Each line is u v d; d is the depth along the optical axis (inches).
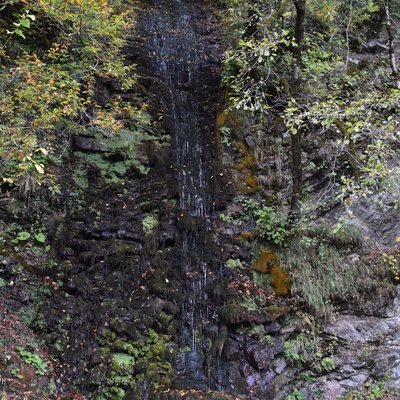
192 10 531.2
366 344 256.2
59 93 270.2
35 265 249.1
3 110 234.7
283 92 348.8
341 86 362.3
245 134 350.0
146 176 319.3
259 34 374.6
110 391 209.2
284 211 311.0
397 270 273.4
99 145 315.9
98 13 306.2
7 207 258.8
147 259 271.1
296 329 255.0
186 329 247.9
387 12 350.6
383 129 237.1
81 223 278.4
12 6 322.7
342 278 271.9
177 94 386.3
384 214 307.3
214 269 276.2
